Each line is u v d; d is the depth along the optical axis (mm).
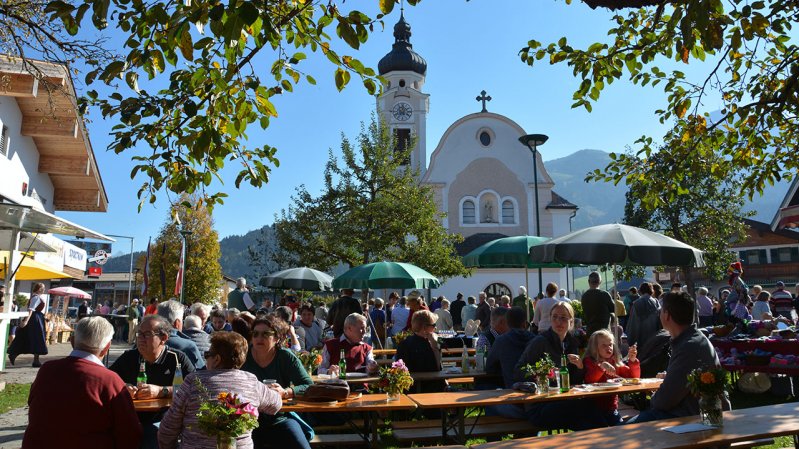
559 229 48062
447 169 48500
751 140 8281
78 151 19141
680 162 8477
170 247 45500
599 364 6715
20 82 13320
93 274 31359
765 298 16578
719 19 5535
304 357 8039
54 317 25797
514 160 49000
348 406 5488
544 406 6367
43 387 4023
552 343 6688
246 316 7684
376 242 29281
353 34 4133
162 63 4270
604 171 9422
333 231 29516
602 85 6988
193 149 4445
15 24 9383
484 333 9984
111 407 4082
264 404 4594
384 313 16578
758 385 10695
